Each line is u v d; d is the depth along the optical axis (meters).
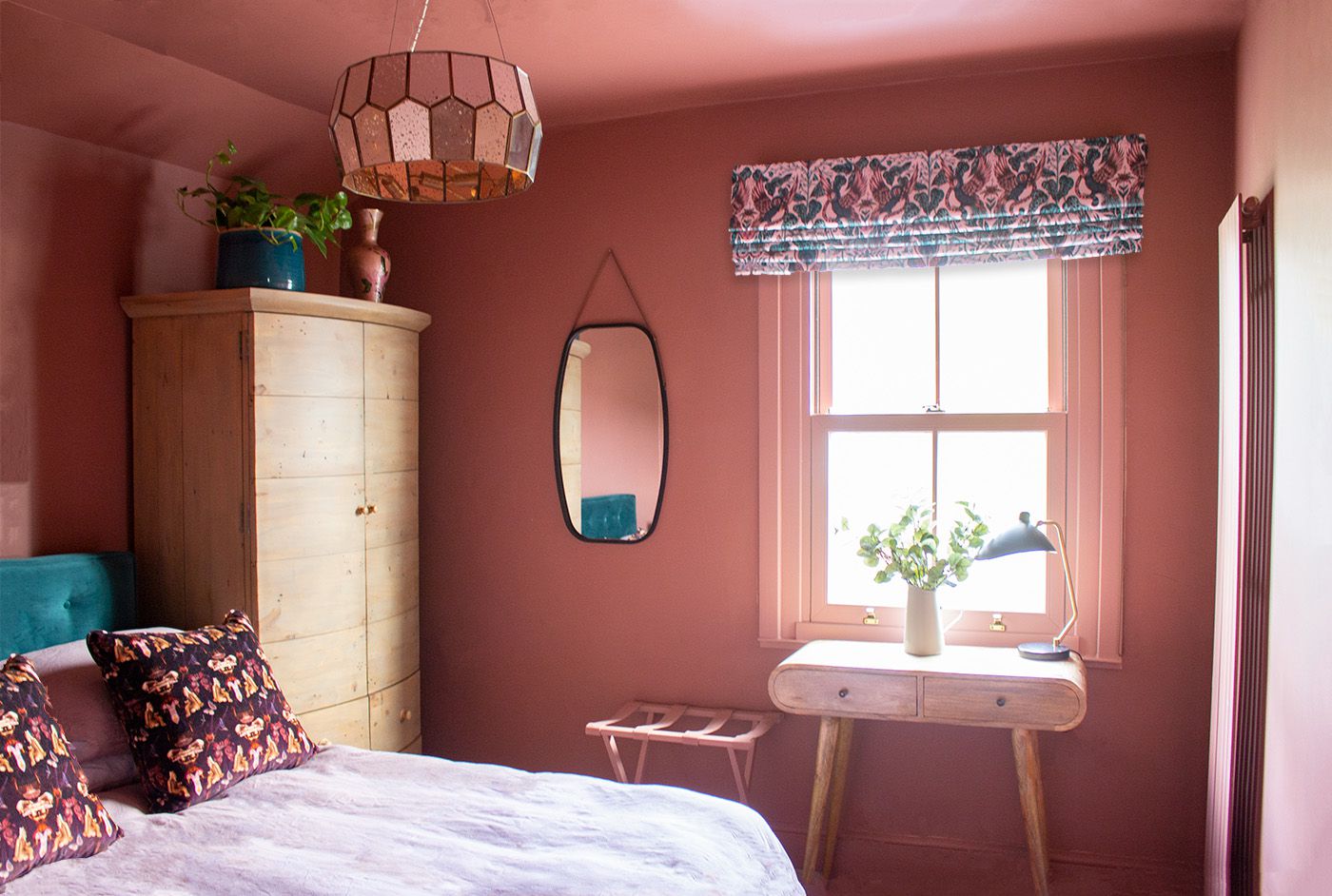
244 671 2.54
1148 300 3.06
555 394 3.72
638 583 3.62
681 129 3.55
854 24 2.82
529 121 1.87
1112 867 3.10
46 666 2.50
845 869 3.25
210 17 2.76
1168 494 3.05
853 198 3.27
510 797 2.34
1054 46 2.98
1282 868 2.02
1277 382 2.20
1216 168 3.00
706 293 3.52
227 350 3.06
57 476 3.03
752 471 3.47
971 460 3.29
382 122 1.76
